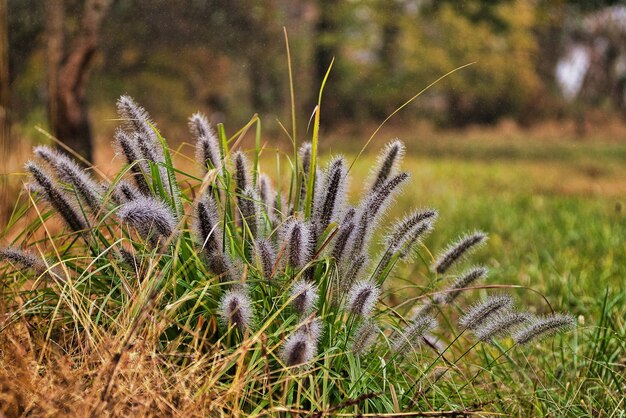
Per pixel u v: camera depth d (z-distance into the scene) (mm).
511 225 9641
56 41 9070
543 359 4270
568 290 5391
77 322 3549
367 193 3625
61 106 9109
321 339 3350
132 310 3174
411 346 3320
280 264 3371
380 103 33938
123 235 3863
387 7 30672
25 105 15719
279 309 3256
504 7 29484
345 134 32344
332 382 3154
